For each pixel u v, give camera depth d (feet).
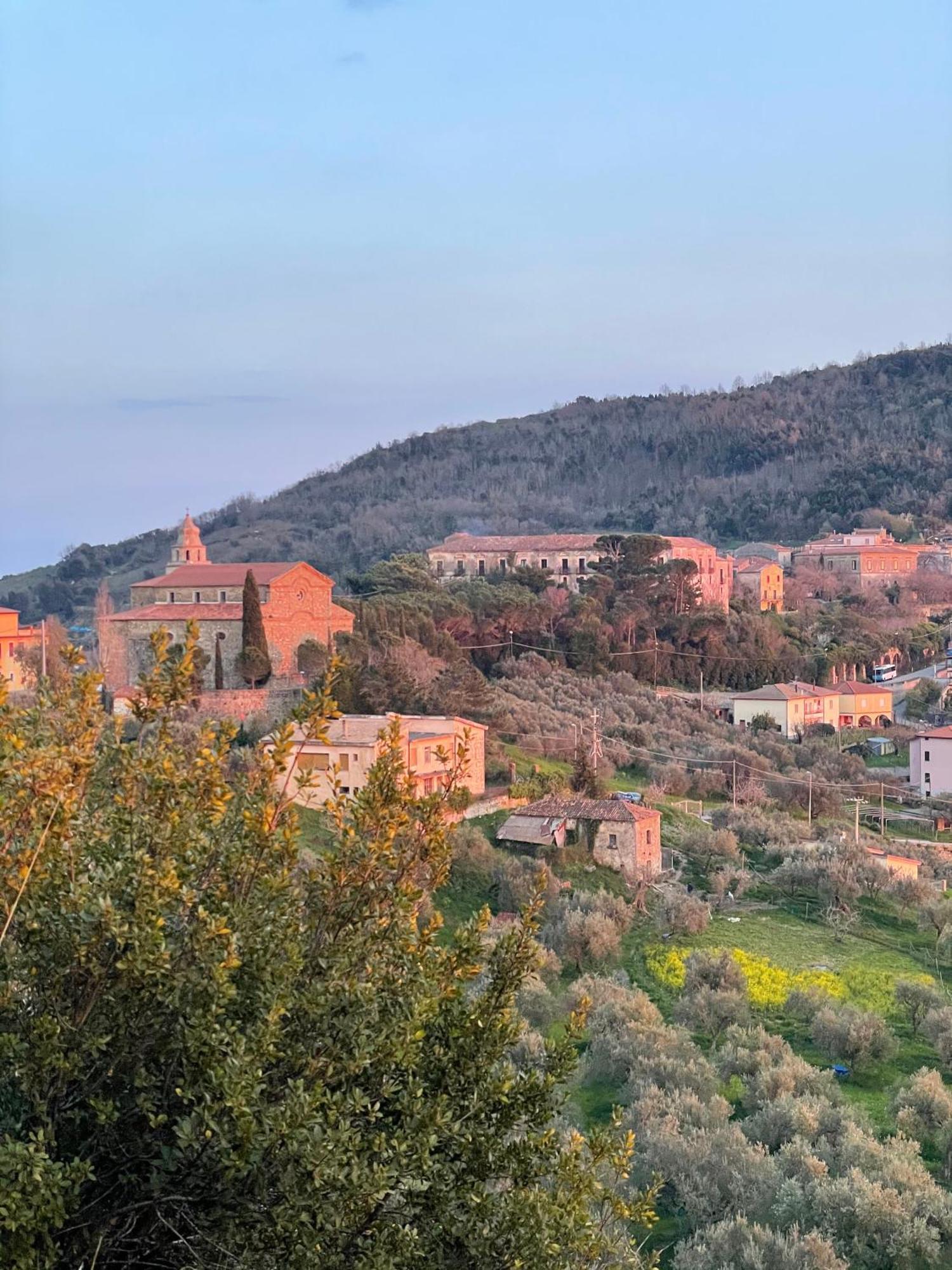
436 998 49.93
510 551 561.02
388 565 488.44
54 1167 41.81
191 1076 45.57
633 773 347.77
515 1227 49.85
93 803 54.90
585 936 213.66
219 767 54.29
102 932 45.34
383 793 55.88
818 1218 122.21
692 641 488.02
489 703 348.59
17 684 346.13
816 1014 185.57
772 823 301.43
